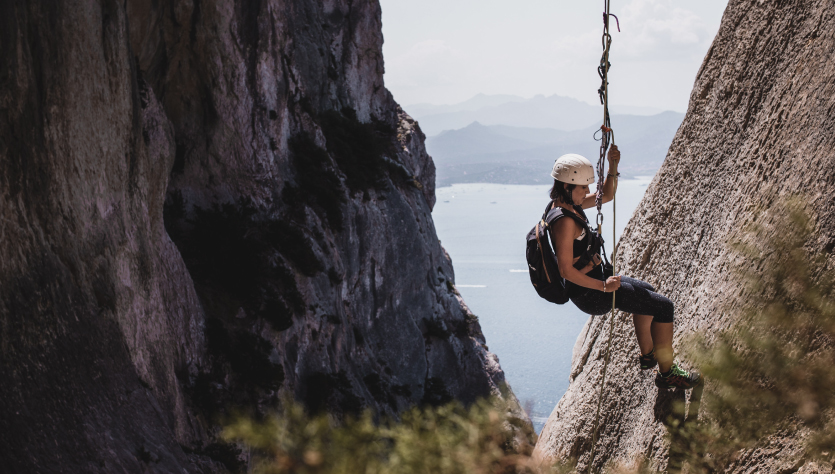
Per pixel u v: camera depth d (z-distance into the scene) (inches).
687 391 129.2
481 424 54.0
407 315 1190.3
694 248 146.8
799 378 57.1
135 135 346.0
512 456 53.0
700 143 154.9
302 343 733.9
